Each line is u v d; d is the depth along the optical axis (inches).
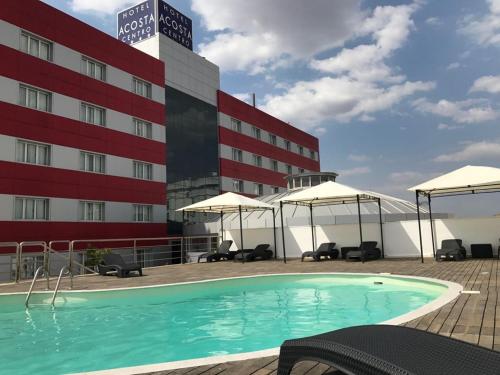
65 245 836.6
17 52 776.3
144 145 1062.4
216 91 1408.7
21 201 775.1
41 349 247.9
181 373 150.8
